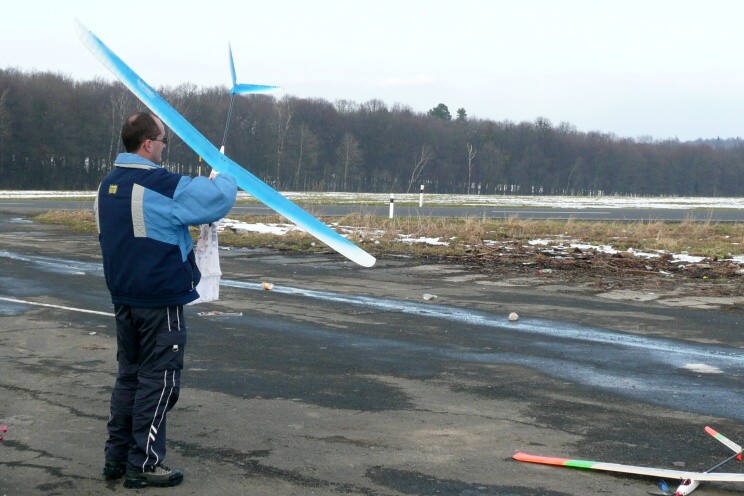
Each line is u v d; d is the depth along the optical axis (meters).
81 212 25.16
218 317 8.84
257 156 77.12
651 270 13.25
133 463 4.04
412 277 12.38
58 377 6.18
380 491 3.99
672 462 4.50
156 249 3.90
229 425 5.04
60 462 4.39
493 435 4.93
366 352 7.21
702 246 17.41
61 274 12.23
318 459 4.45
